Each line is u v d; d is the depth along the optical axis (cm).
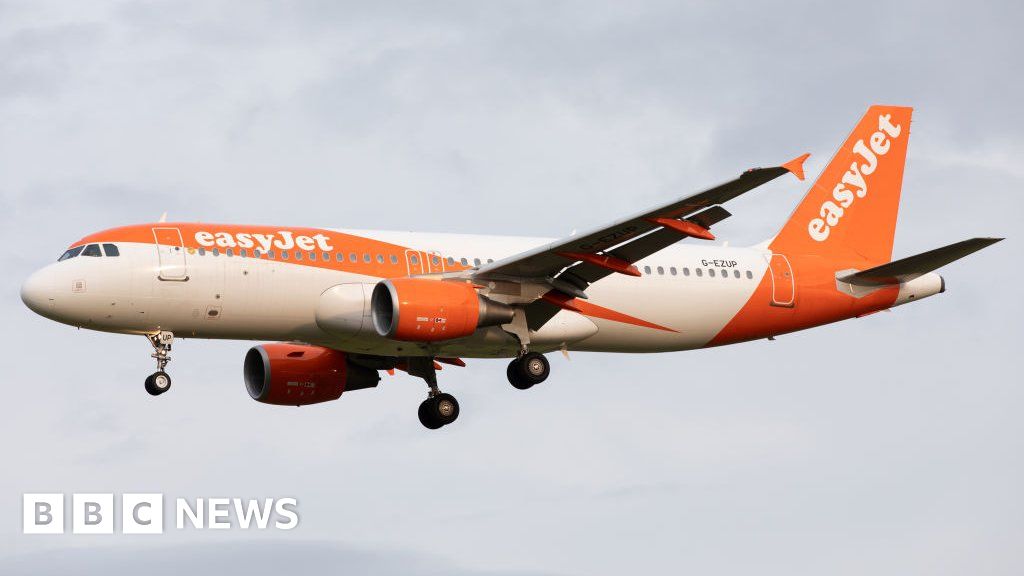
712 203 9562
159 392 10450
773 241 12575
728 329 12162
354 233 10969
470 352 11150
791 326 12444
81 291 10106
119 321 10281
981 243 11469
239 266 10406
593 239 10169
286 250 10588
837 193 12850
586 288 11319
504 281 10688
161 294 10238
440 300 10319
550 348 11469
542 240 11631
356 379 11862
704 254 12138
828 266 12556
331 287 10594
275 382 11569
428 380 11944
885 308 12719
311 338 10781
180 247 10350
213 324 10469
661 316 11775
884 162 13050
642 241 10300
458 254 11150
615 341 11750
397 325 10194
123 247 10281
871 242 12888
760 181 9106
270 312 10500
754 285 12156
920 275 12206
